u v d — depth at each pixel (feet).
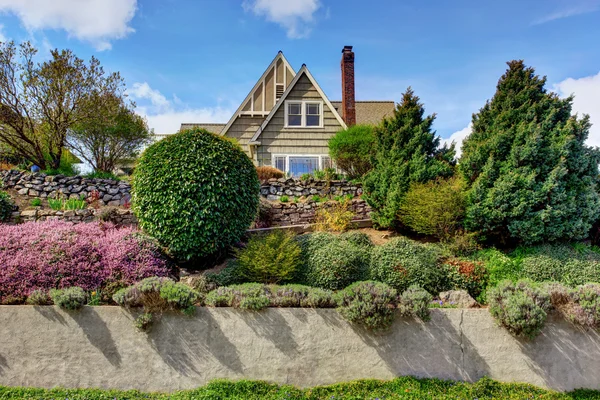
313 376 16.05
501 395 15.58
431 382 15.94
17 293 17.31
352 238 25.09
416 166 30.40
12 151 41.73
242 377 15.88
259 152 52.80
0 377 15.53
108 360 15.79
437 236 27.45
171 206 22.54
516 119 27.89
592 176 25.20
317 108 54.60
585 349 16.52
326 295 16.92
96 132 43.27
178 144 24.07
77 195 35.24
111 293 18.37
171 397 15.06
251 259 21.36
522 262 22.99
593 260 22.68
